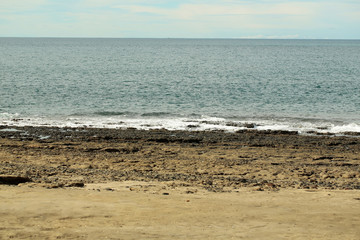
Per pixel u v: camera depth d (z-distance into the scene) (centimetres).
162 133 2748
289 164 1989
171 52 17000
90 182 1479
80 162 1920
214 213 1052
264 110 3934
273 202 1212
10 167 1741
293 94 5000
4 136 2538
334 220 1018
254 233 884
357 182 1648
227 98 4647
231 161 2022
